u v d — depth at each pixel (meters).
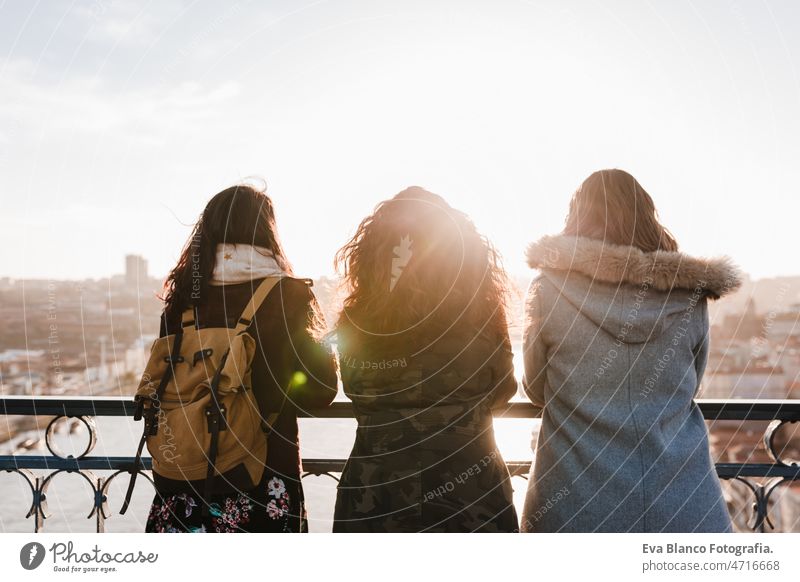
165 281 2.01
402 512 1.78
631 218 1.95
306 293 1.97
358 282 1.91
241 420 1.86
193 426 1.84
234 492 1.91
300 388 1.96
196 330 1.88
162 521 1.94
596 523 1.92
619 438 1.91
